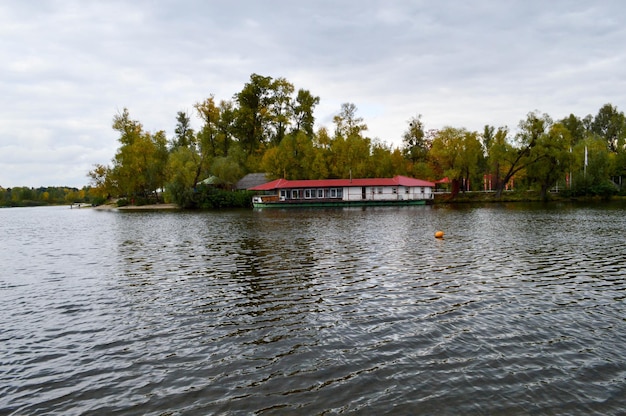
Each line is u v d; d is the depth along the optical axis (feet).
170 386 31.78
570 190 291.99
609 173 313.32
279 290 58.18
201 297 55.67
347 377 32.37
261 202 286.87
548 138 269.44
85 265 81.71
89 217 245.86
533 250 86.74
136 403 29.55
